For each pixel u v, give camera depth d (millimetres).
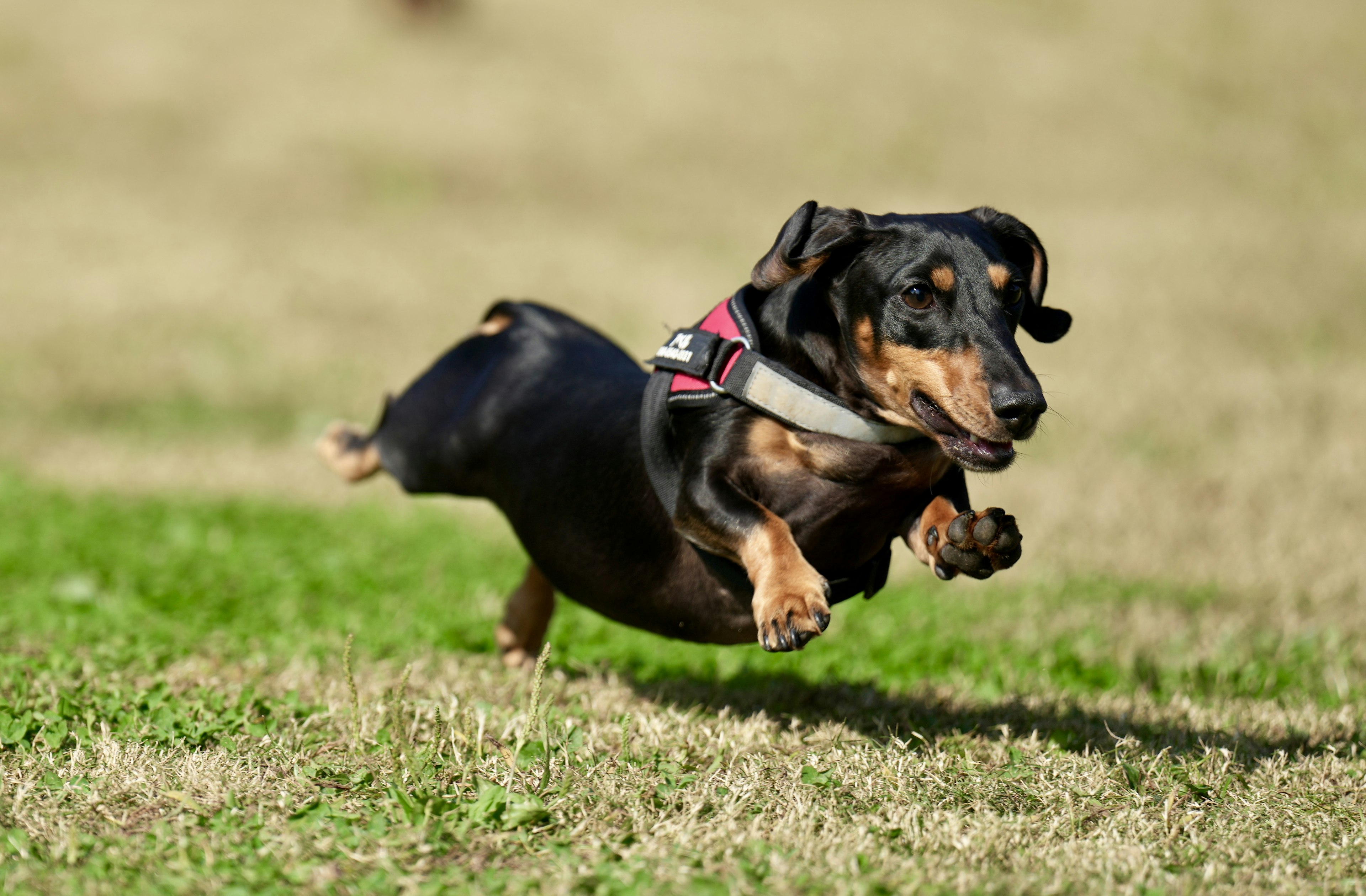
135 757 5887
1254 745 6887
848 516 6211
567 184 32188
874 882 4773
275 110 36250
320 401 19969
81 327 22734
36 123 34844
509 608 8641
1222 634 9930
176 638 8828
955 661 9234
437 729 6312
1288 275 24203
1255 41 39688
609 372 7477
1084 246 26344
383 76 38844
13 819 5246
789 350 6086
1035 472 15422
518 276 25953
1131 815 5594
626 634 9844
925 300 5730
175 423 18859
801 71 38938
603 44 41906
